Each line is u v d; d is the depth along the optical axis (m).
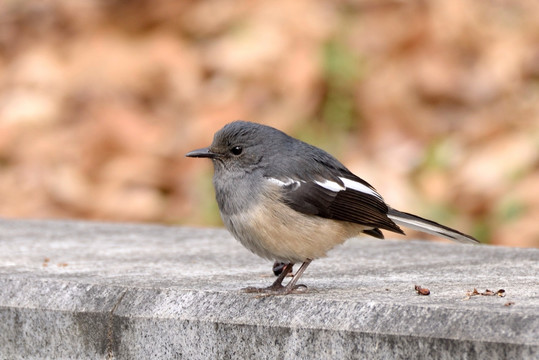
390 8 17.62
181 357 6.48
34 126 16.05
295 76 15.63
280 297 6.30
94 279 7.19
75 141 15.45
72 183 14.48
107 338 6.69
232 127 7.27
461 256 8.45
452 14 17.45
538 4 18.33
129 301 6.68
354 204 7.25
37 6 19.05
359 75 15.74
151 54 17.09
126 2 18.38
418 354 5.69
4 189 14.81
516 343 5.39
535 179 13.35
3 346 7.04
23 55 17.84
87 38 17.95
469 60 16.73
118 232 10.02
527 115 15.20
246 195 7.12
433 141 14.52
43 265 8.02
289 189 7.05
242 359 6.30
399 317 5.84
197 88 16.31
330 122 15.19
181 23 17.83
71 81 17.00
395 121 15.27
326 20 16.98
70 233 9.92
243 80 16.02
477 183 13.48
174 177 14.31
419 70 16.25
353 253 8.74
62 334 6.83
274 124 15.10
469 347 5.52
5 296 7.08
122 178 14.39
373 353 5.84
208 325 6.38
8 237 9.66
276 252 7.13
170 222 13.68
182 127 15.28
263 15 17.23
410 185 13.76
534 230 12.60
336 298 6.23
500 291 6.43
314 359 6.07
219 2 17.97
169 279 7.30
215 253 8.77
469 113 15.55
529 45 17.11
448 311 5.72
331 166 7.50
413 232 12.84
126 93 16.50
